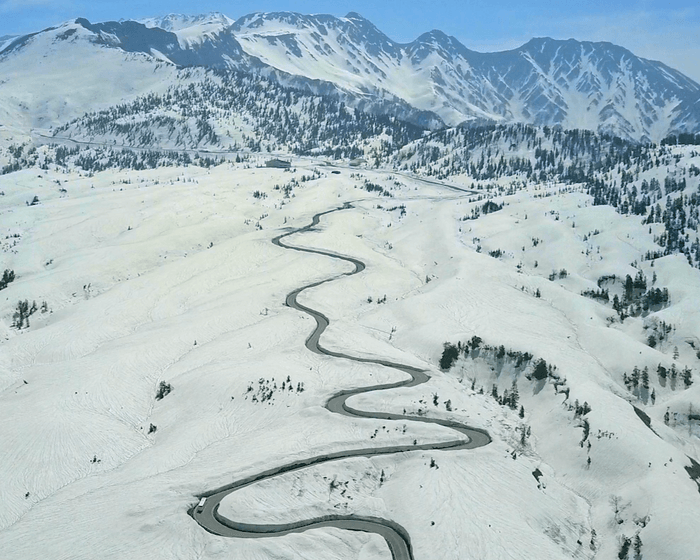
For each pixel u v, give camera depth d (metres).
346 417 175.12
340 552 129.00
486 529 133.50
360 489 147.75
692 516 143.62
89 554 125.69
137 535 129.25
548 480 162.50
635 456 165.25
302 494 143.12
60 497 149.50
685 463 167.12
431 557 127.19
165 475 150.88
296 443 161.00
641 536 142.62
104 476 158.00
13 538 133.62
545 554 130.88
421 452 159.00
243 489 141.50
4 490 154.75
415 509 138.88
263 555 124.62
